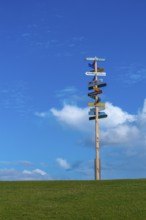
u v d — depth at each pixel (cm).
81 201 3472
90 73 5597
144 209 3197
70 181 4584
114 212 3139
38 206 3350
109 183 4300
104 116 5531
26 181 4650
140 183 4206
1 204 3425
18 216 3097
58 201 3503
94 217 3042
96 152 5497
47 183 4447
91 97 5619
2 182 4594
